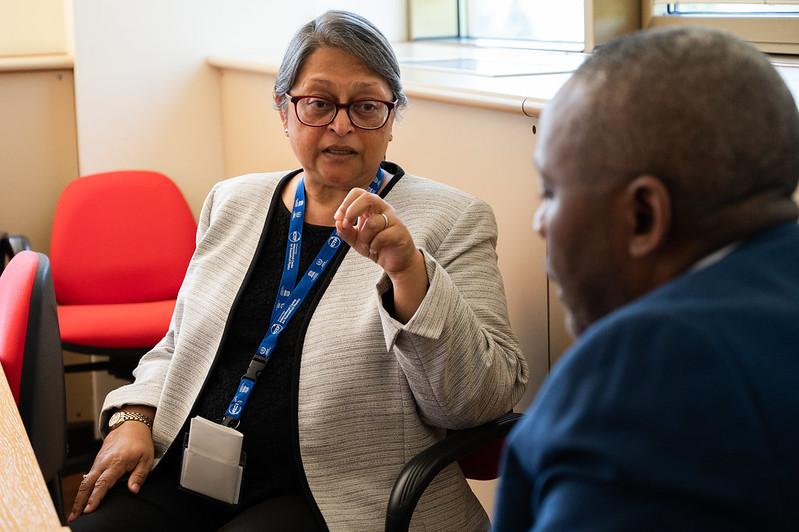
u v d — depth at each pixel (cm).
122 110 337
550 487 70
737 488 64
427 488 165
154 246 321
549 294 206
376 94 178
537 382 215
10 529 109
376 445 166
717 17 245
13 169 336
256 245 184
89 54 329
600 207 75
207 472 168
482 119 218
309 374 167
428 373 154
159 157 345
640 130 72
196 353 181
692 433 64
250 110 327
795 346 68
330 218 183
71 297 314
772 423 66
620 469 65
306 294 176
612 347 69
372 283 171
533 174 204
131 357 294
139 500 171
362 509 162
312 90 177
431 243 174
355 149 178
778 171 73
